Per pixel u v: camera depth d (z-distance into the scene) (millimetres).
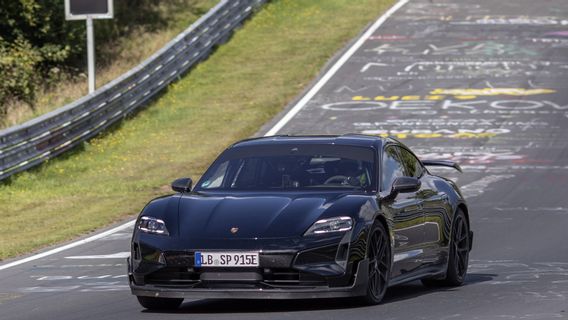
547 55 140750
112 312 35406
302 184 36562
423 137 99562
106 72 136375
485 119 107125
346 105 115188
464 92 120562
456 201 41250
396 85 124625
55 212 74562
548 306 33438
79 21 141000
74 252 55969
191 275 33469
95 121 103938
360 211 34000
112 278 45750
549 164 86500
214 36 144250
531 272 43781
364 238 33531
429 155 91750
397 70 132625
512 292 37438
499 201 71000
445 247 39875
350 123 106438
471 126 104000
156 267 33594
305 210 33906
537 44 147875
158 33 153000
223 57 140000
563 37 152625
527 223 61688
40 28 134625
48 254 55688
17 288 43750
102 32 149000
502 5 179250
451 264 40312
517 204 69500
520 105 113438
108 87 106875
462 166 86500
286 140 38969
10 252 57406
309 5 171625
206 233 33406
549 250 51250
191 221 34094
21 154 88938
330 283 32812
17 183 85500
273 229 33156
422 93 120438
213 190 37000
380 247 34938
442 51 143625
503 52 142875
